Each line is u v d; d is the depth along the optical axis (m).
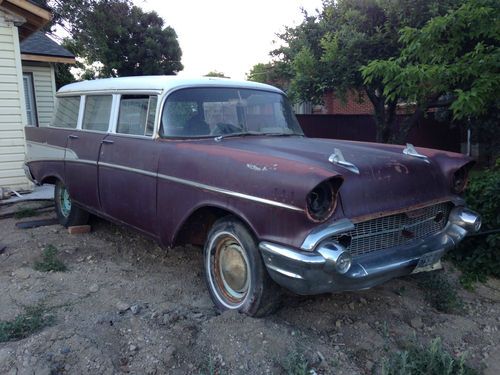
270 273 3.08
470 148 12.52
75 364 2.92
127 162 4.32
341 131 14.15
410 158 3.68
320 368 2.98
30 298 3.87
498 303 4.11
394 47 8.43
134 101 4.50
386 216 3.26
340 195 3.04
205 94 4.36
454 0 7.65
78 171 5.15
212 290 3.68
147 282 4.25
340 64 8.57
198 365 2.98
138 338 3.21
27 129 6.43
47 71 12.36
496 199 4.62
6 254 4.96
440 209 3.73
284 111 4.94
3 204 7.23
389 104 10.00
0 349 3.06
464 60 5.32
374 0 8.51
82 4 23.52
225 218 3.48
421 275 4.31
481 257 4.55
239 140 4.09
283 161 3.13
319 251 2.83
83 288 4.12
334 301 3.86
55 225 6.10
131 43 29.31
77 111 5.42
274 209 3.00
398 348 3.28
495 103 6.39
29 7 7.78
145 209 4.16
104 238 5.54
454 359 3.17
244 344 3.12
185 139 4.05
